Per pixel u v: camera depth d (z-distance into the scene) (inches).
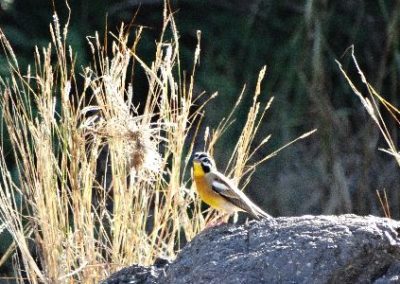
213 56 782.5
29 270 434.3
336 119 784.3
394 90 793.6
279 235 351.3
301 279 335.9
